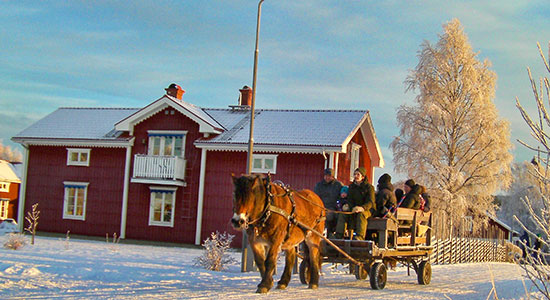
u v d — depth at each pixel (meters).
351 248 12.16
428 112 34.91
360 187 12.84
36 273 11.89
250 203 9.92
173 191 31.48
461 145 36.12
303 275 12.79
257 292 10.52
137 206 32.25
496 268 23.22
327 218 13.58
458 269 21.83
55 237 33.19
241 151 30.39
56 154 34.47
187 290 10.67
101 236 32.78
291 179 29.08
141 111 32.28
